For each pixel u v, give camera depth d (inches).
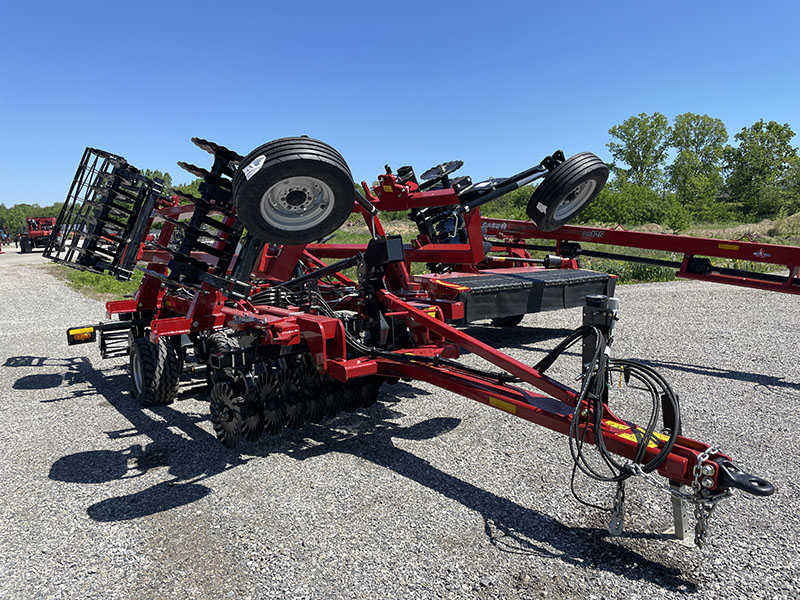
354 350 180.1
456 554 119.4
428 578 111.5
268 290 228.5
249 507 141.1
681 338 320.5
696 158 3425.2
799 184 2861.7
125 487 153.6
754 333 329.7
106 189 243.0
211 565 117.3
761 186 3075.8
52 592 109.8
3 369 290.2
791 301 438.6
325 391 190.4
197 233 167.0
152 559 120.0
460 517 134.3
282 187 139.0
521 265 387.5
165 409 220.1
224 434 176.6
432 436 185.0
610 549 120.0
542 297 293.7
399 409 211.8
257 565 117.0
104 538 128.5
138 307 259.6
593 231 304.3
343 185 141.7
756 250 242.7
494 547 121.6
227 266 170.4
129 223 250.1
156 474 161.5
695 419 194.2
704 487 106.2
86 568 117.3
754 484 99.8
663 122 3437.5
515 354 299.7
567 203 210.5
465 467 161.3
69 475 162.1
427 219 281.9
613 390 227.9
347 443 180.9
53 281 757.9
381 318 187.2
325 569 115.1
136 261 245.9
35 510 142.1
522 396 142.0
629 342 313.4
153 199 240.7
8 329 410.6
